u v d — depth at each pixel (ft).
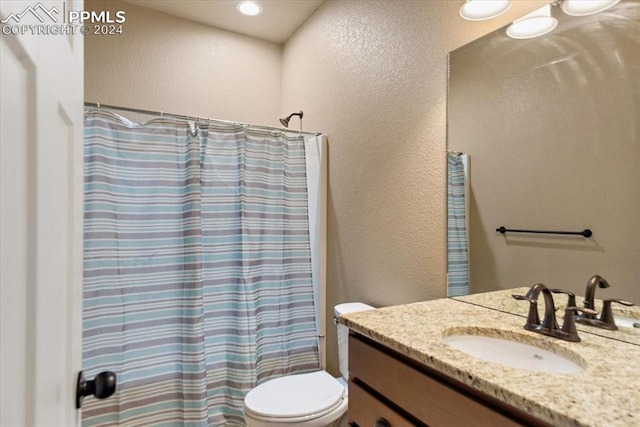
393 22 5.37
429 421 2.71
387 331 3.22
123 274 5.38
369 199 5.86
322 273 7.06
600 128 3.15
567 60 3.37
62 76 1.81
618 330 3.04
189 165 5.80
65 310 1.89
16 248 1.25
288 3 7.45
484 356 3.33
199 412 5.60
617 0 3.04
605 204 3.12
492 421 2.26
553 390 2.14
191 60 8.32
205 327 6.03
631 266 2.96
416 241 4.93
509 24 3.81
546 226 3.55
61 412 1.79
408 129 5.08
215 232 6.13
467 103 4.25
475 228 4.19
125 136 5.47
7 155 1.17
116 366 5.23
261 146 6.51
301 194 6.97
